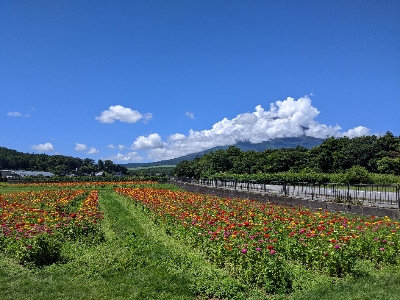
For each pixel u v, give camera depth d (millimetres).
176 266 10602
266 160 68312
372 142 57656
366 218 16312
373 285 8547
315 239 10727
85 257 11398
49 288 8875
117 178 79125
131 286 9008
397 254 10531
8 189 52438
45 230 11852
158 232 16562
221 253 10477
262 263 9016
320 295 8133
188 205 20656
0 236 12602
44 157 180500
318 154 60875
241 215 16719
